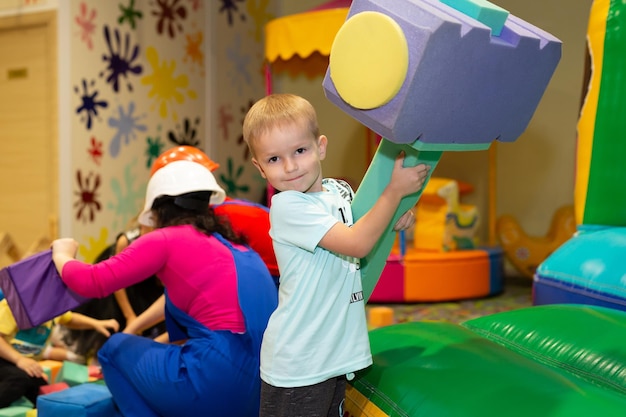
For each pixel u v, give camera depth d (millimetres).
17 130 4523
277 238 1592
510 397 1468
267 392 1592
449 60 1300
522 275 5496
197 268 2016
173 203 2131
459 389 1555
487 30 1318
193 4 5320
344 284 1595
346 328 1593
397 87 1308
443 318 4164
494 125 1521
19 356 2574
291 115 1535
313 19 4262
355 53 1371
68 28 4293
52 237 4250
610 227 2711
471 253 4750
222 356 1963
